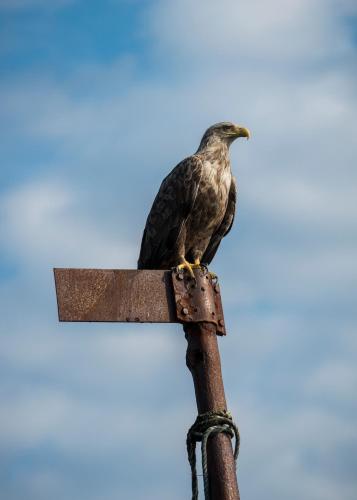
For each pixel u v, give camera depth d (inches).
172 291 445.4
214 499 397.1
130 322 433.4
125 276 442.0
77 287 431.8
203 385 428.8
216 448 408.8
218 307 454.6
